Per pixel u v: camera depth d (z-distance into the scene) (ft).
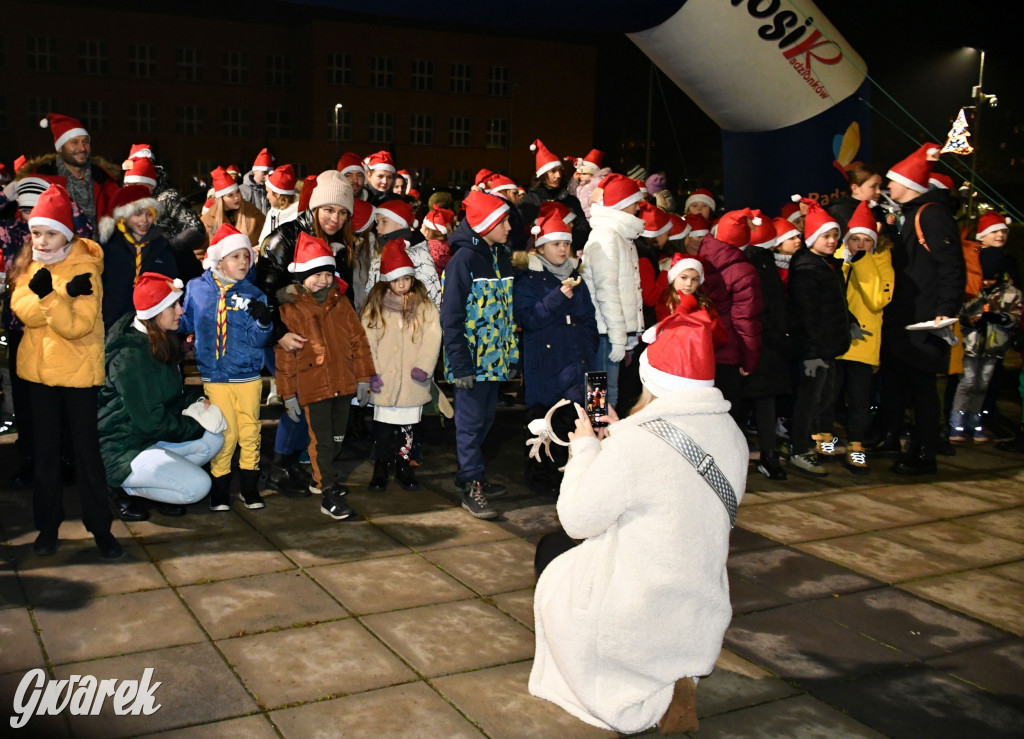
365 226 20.44
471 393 17.76
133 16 218.38
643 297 21.85
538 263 18.44
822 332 20.74
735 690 11.41
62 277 13.78
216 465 17.33
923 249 21.11
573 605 9.61
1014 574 15.69
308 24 221.46
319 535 16.28
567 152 241.96
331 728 10.11
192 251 19.97
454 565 15.10
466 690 11.07
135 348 16.03
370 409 25.91
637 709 9.66
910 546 16.90
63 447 18.08
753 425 25.58
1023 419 24.47
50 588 13.52
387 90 225.97
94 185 18.47
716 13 25.66
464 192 58.39
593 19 24.73
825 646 12.76
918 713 11.04
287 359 16.53
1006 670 12.23
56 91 214.90
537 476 19.54
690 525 9.10
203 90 226.38
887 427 23.62
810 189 28.78
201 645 11.90
